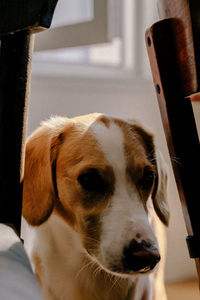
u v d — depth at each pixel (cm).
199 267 74
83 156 117
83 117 132
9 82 71
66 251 120
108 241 105
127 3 272
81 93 233
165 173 140
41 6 64
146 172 121
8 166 71
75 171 117
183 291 226
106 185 113
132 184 114
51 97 226
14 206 72
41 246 121
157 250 99
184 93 70
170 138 73
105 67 266
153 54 71
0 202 71
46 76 224
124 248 101
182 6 64
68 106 230
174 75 70
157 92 74
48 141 126
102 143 117
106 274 121
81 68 258
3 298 41
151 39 70
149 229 104
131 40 270
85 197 114
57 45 218
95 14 210
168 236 245
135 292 122
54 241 121
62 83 227
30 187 124
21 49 71
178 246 248
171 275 246
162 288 155
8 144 71
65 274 120
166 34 69
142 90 248
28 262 53
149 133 132
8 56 71
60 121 133
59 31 217
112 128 122
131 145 119
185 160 72
